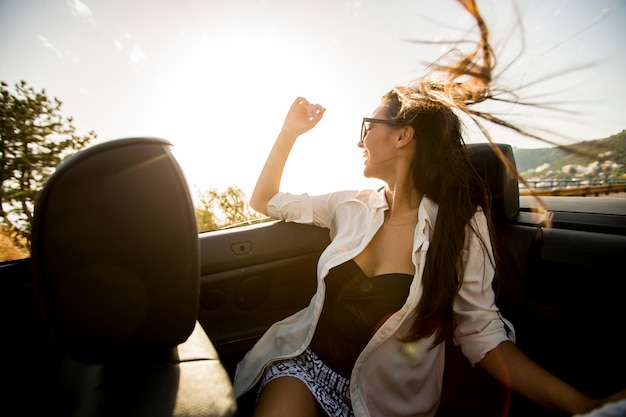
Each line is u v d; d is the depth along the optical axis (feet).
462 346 3.57
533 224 4.48
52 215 1.65
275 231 5.31
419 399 3.70
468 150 4.43
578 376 3.75
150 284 1.89
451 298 3.42
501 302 4.45
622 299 3.46
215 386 2.00
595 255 3.69
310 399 3.42
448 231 3.49
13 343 3.30
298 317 4.47
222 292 5.14
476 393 4.18
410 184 4.18
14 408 2.53
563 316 3.91
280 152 5.44
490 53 3.51
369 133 4.41
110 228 1.75
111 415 1.73
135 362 2.08
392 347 3.58
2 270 3.70
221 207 9.01
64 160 1.77
